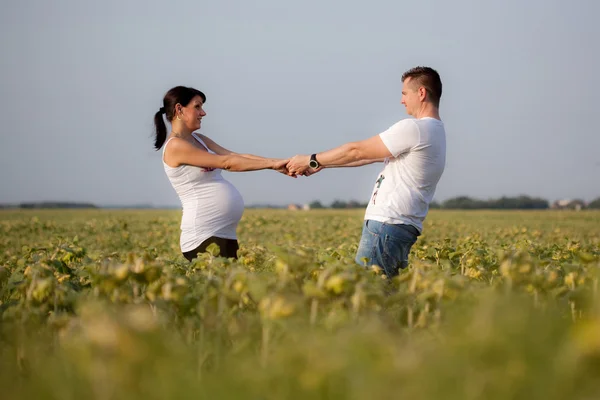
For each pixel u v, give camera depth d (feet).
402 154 26.35
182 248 30.94
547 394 10.32
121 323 10.66
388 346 10.63
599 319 10.19
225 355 14.87
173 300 16.10
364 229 27.17
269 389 11.46
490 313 10.91
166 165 30.30
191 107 30.27
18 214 181.27
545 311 16.65
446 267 25.95
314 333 13.20
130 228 97.40
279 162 28.99
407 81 26.94
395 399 10.12
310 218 135.95
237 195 31.01
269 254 29.76
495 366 10.38
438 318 15.31
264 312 13.93
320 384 10.66
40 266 20.97
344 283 15.16
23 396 12.55
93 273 17.51
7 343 15.25
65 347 13.79
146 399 10.87
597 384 10.12
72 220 133.39
